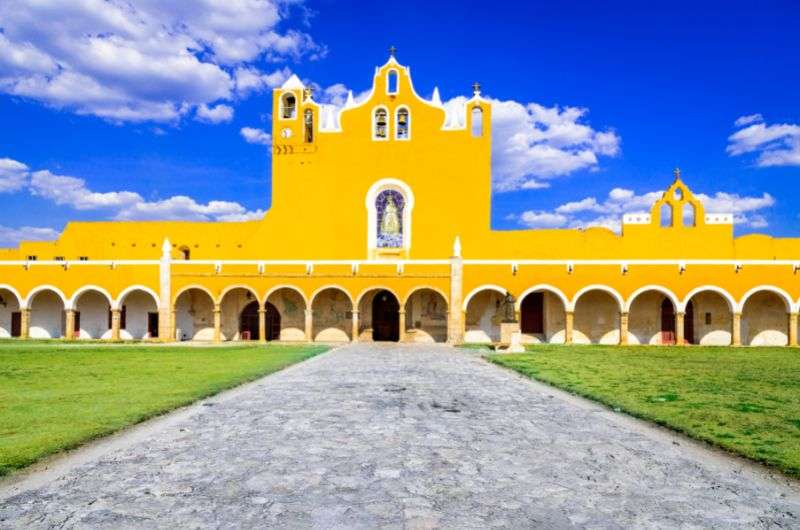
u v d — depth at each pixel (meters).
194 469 8.69
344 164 46.44
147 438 10.69
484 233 45.41
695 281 41.94
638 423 12.40
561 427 11.92
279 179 46.62
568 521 6.73
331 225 46.09
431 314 44.16
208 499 7.39
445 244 45.44
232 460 9.20
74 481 8.11
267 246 46.00
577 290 42.38
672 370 23.70
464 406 14.45
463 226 45.50
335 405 14.38
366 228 45.91
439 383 18.98
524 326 44.97
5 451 9.50
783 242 45.34
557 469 8.84
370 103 46.75
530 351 34.44
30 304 44.88
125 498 7.43
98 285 44.25
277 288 43.41
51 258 49.88
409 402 14.97
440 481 8.16
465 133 46.16
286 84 47.16
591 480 8.30
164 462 9.06
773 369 24.33
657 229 45.28
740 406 14.39
